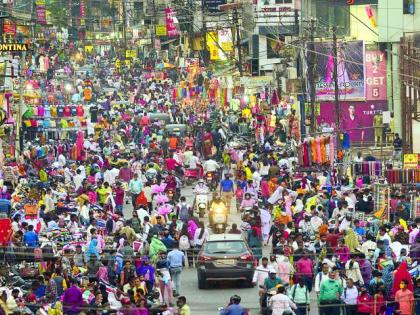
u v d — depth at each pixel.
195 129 144.25
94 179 107.62
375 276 66.00
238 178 107.00
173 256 73.25
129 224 85.00
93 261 70.25
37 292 65.44
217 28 193.50
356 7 160.62
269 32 187.50
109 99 184.38
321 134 123.25
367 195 91.75
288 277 68.88
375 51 149.88
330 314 64.56
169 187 101.88
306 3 167.62
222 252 75.81
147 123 145.50
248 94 161.50
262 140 136.75
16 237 74.06
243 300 71.81
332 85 148.38
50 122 138.25
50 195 93.69
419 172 96.00
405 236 74.31
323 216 85.12
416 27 150.38
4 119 114.12
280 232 80.94
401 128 134.88
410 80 126.25
